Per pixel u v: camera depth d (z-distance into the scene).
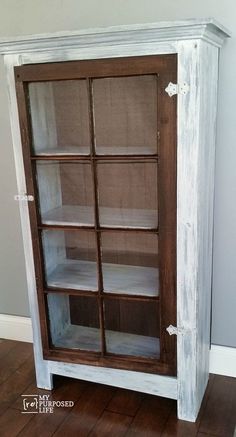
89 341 1.87
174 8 1.70
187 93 1.38
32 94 1.61
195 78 1.36
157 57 1.38
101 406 1.85
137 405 1.85
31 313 1.86
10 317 2.40
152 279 1.70
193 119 1.40
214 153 1.75
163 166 1.48
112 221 1.65
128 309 1.76
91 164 1.60
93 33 1.39
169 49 1.37
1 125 2.08
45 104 1.62
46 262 1.80
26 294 2.33
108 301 1.77
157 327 1.74
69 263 1.82
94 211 1.65
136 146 1.54
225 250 1.89
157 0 1.72
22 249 2.25
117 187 1.62
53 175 1.70
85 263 1.80
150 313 1.73
